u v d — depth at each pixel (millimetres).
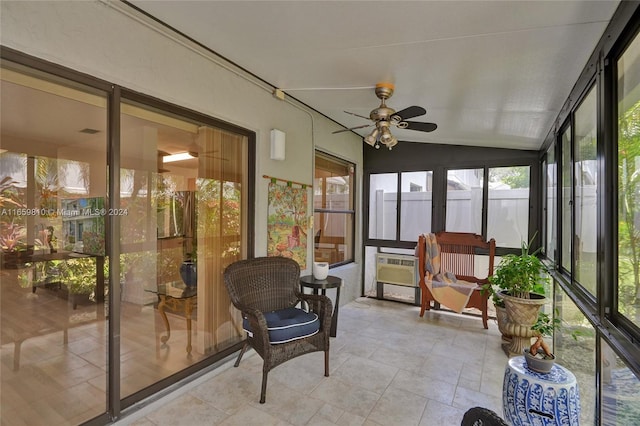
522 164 4203
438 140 4488
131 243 2119
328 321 2598
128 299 2113
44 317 1809
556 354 2812
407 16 1716
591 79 1990
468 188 4535
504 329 3125
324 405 2176
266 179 3115
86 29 1782
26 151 1718
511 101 2713
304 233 3703
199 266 2604
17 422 1717
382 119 2787
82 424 1839
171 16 1969
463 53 2037
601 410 1712
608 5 1438
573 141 2484
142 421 1987
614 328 1591
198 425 1958
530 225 4156
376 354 2969
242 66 2666
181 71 2283
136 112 2123
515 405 1579
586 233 2203
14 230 1700
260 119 3016
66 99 1797
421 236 4141
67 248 1857
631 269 1499
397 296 4910
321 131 4008
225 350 2764
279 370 2652
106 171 1931
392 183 5004
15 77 1626
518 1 1477
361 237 5078
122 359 2090
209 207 2668
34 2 1593
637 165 1443
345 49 2184
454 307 3730
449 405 2193
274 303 2816
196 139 2557
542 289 3150
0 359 1671
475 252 4375
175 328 2432
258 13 1840
